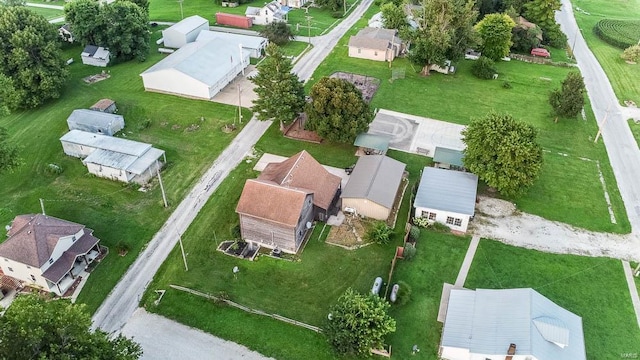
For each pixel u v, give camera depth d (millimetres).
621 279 47406
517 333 37531
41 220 47094
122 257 48812
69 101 77125
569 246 51281
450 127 72375
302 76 86188
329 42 101688
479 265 48625
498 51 94625
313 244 50594
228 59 84375
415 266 48250
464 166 57844
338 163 63250
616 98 82375
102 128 66938
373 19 112625
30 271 44094
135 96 78688
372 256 49344
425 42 82750
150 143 66500
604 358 39719
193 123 71312
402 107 77562
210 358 39656
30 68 72875
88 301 44281
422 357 39875
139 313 43406
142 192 57406
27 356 29516
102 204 55500
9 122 70938
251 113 74312
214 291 45312
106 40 90125
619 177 62250
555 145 68312
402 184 59625
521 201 57438
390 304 44031
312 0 126875
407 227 51969
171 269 47594
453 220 52406
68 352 30438
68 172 60875
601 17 124312
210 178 59938
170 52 96250
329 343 39688
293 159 55188
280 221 47281
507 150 52375
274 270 47625
